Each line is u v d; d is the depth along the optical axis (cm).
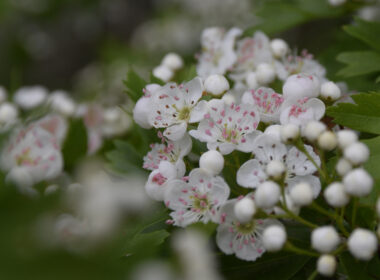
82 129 24
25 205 15
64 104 26
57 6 55
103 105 29
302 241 20
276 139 19
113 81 43
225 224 19
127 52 45
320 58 27
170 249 19
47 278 15
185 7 51
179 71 25
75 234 18
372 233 18
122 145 23
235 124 20
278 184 19
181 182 19
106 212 20
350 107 20
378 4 28
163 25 51
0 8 50
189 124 21
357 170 18
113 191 21
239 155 20
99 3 58
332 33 29
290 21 27
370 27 24
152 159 20
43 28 60
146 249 17
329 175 20
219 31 26
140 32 53
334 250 19
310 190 18
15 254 15
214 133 20
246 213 18
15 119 24
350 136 19
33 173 21
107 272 15
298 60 24
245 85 24
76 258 15
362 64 24
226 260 20
